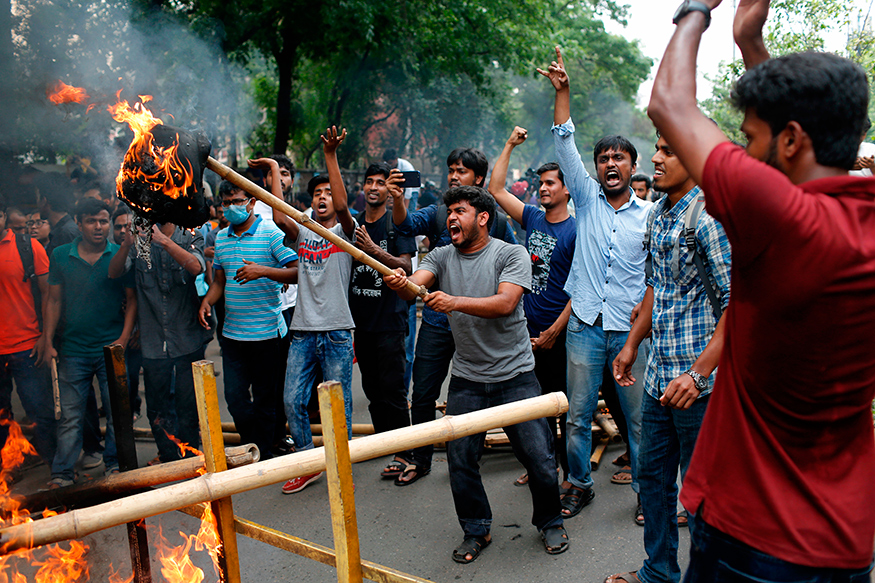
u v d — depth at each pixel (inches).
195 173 72.8
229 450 81.9
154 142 71.6
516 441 119.9
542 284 152.8
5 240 157.1
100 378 161.5
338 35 504.7
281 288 167.5
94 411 171.0
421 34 550.6
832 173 46.8
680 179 95.1
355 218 171.9
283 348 182.1
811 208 43.6
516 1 616.7
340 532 70.4
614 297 130.3
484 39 600.1
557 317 151.9
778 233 43.8
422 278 119.6
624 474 151.5
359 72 667.4
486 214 117.0
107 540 125.6
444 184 960.9
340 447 69.1
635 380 129.6
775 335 46.8
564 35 812.0
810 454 49.2
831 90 45.1
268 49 555.2
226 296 157.6
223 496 72.2
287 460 74.5
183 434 159.3
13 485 156.0
